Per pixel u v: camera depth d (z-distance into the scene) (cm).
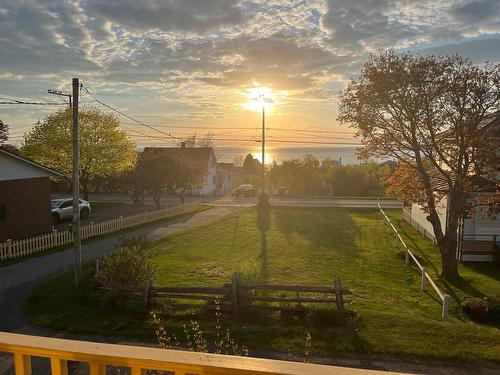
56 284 1414
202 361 199
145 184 3434
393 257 1981
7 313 1147
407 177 1784
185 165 3625
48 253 1978
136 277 1268
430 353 859
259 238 2403
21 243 1919
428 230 2438
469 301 1284
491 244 1964
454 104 1510
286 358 848
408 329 987
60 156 3294
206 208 3794
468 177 1586
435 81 1510
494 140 1541
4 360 761
